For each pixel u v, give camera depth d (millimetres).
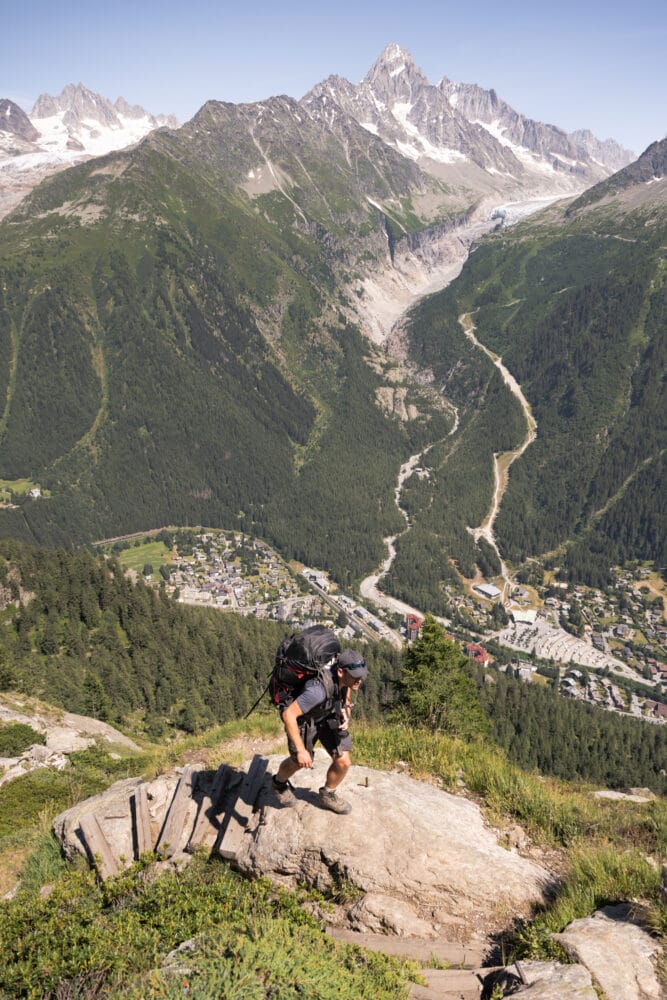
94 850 8328
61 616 109500
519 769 11227
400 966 5941
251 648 116688
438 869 7188
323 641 7055
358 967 5668
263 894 7031
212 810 8484
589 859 7578
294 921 6672
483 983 5738
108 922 6508
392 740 11562
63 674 75750
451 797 9438
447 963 6199
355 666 6980
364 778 8898
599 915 6414
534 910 6988
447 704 22156
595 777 89812
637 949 5672
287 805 7922
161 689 91250
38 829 11133
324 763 9445
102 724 37500
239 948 5246
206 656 110188
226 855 7590
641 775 90375
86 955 5754
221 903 6711
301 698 6938
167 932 6074
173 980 4824
